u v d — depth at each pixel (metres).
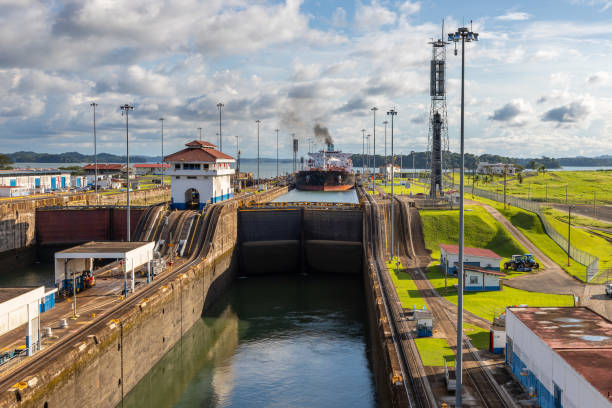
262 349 69.88
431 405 39.38
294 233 122.19
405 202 128.75
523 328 43.81
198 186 120.31
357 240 119.25
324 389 57.16
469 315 63.66
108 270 80.12
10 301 42.47
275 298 97.50
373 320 70.38
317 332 76.75
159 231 103.12
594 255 99.56
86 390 46.38
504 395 41.41
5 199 136.25
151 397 55.66
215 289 95.94
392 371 45.00
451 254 85.44
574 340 39.56
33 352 45.41
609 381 31.80
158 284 71.69
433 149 152.25
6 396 35.84
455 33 39.41
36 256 122.12
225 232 106.94
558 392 36.91
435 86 151.75
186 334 76.38
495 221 115.88
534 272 87.00
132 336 56.59
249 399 54.94
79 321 54.94
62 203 134.62
